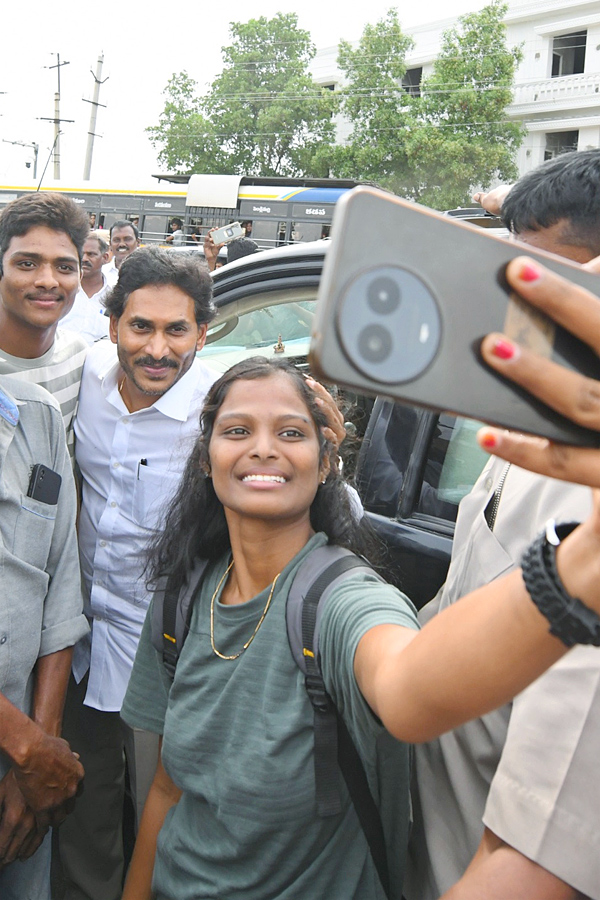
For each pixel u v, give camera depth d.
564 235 1.24
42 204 2.35
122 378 2.43
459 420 2.27
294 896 1.38
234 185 19.66
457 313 0.60
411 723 0.87
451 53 29.56
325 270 0.58
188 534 1.64
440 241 0.60
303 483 1.47
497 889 0.97
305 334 2.82
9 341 2.40
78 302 5.22
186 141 33.97
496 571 1.28
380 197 0.60
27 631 1.93
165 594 1.64
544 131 32.97
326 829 1.38
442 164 28.47
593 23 31.67
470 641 0.77
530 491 1.27
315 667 1.33
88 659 2.48
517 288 0.57
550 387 0.56
